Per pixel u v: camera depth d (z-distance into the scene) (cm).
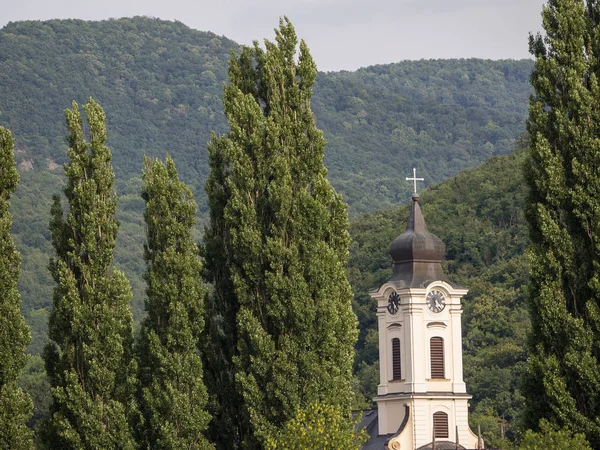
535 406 14000
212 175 15662
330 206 15300
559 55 14600
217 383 15162
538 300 14025
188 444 14462
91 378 14250
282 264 14900
